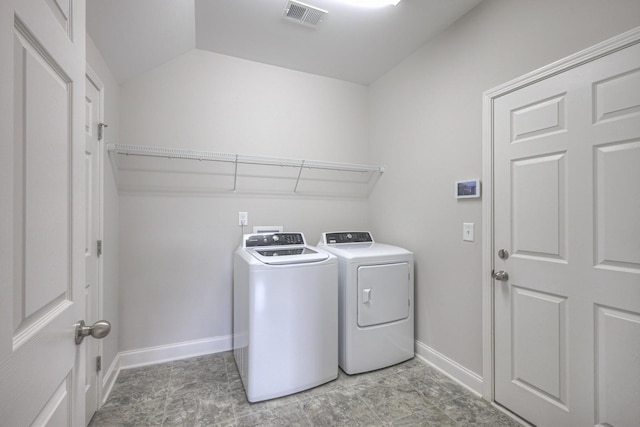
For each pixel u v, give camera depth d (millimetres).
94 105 1683
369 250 2301
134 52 1942
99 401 1709
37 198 578
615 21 1247
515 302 1654
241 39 2254
